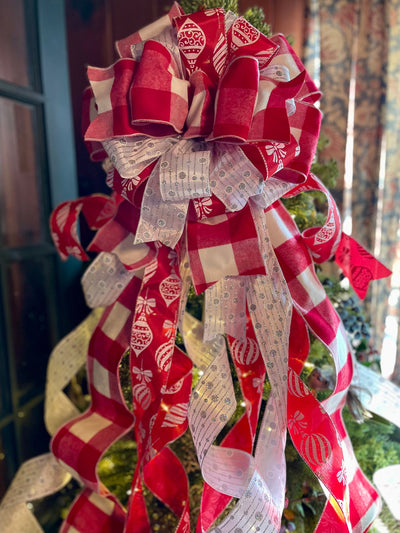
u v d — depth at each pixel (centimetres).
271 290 38
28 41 60
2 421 56
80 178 80
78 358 53
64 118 67
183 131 35
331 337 39
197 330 45
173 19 35
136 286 45
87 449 44
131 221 43
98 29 80
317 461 37
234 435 44
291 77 37
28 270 61
